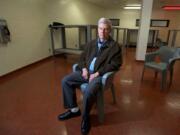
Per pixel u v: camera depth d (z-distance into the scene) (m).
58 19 5.42
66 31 5.93
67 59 4.97
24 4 3.77
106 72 1.68
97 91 1.60
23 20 3.77
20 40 3.71
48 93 2.49
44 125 1.70
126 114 1.93
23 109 2.02
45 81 3.02
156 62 2.96
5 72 3.29
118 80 3.11
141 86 2.81
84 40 5.33
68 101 1.79
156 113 1.96
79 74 1.80
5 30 3.15
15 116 1.86
